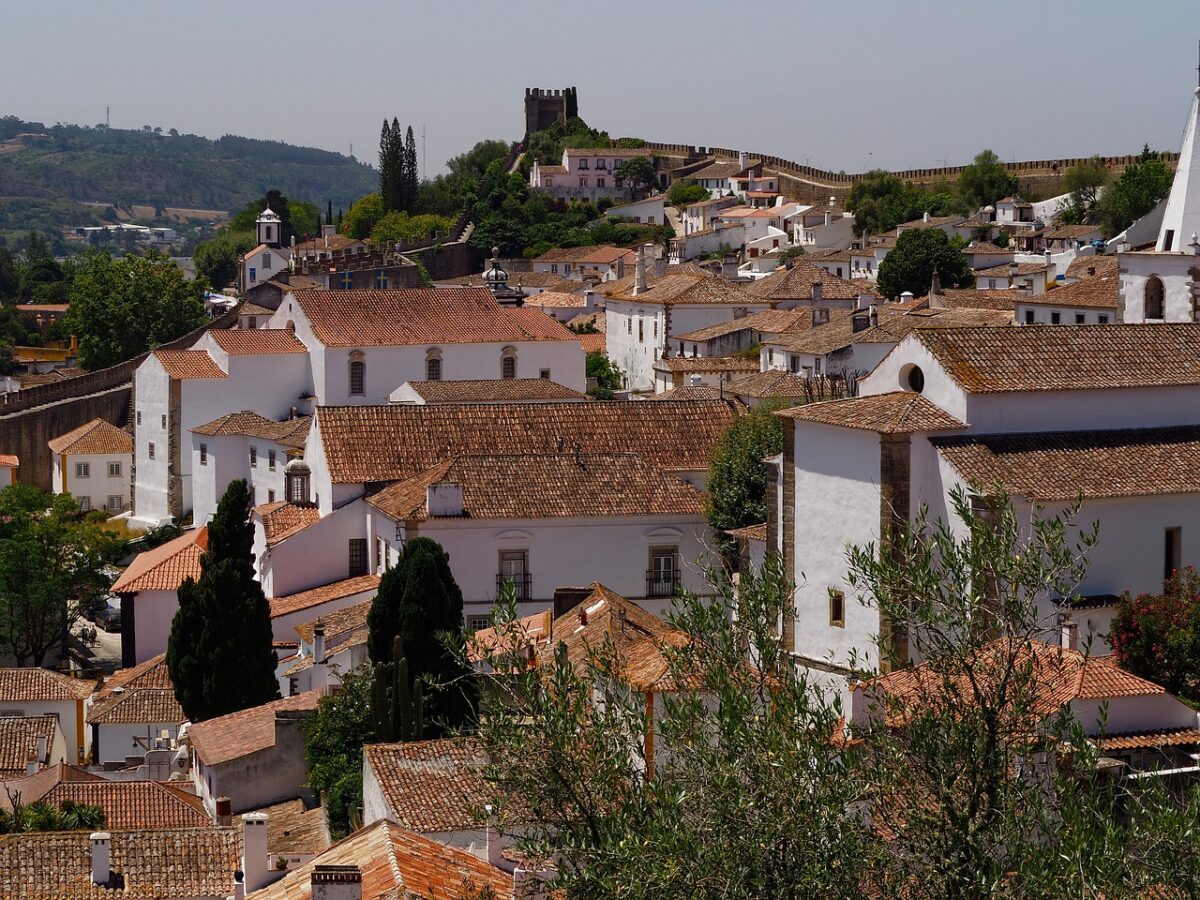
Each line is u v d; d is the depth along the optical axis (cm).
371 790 5506
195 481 13338
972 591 3372
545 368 14488
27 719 8138
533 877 3459
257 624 8256
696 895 2970
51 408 15950
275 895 4541
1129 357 6456
